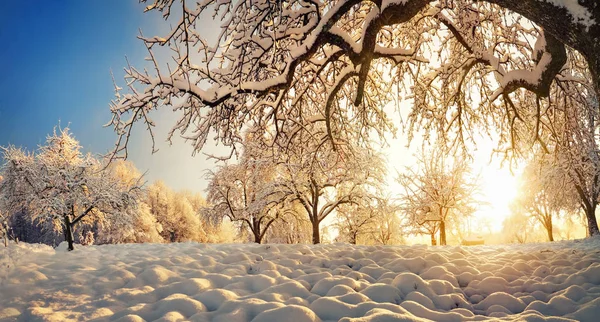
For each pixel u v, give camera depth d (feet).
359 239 77.77
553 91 28.76
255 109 26.73
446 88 28.58
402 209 77.30
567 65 26.25
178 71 20.12
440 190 74.69
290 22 20.61
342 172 55.93
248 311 12.39
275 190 58.13
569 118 28.96
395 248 28.17
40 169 38.81
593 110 27.73
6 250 21.01
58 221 40.98
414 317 10.75
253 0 18.70
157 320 11.51
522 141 33.24
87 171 39.73
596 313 11.47
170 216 169.07
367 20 16.26
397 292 14.71
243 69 21.42
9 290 15.20
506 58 26.48
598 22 10.00
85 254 23.59
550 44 16.56
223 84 20.51
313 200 57.98
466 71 24.27
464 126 32.07
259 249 26.25
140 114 20.68
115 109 19.99
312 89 28.09
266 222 74.84
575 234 117.39
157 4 17.97
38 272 17.48
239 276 17.72
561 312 12.68
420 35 24.08
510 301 14.43
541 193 82.89
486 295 16.69
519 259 24.38
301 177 53.01
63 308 14.06
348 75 21.75
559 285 16.57
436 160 74.23
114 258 23.43
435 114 30.58
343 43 17.60
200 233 173.88
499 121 32.73
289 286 15.44
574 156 31.76
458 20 23.65
